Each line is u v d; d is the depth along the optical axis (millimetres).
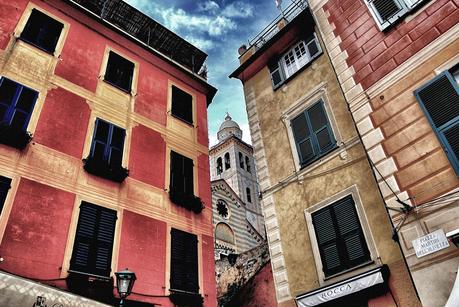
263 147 12828
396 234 7508
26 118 9992
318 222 10000
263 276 15758
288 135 12188
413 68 8664
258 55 14977
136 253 10305
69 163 10227
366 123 9023
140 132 12742
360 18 10516
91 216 9914
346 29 10742
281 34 14273
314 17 12102
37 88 10680
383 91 9016
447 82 7891
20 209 8719
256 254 17594
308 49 13344
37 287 7008
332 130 10961
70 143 10555
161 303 10039
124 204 10844
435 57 8383
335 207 9805
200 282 11469
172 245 11367
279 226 10953
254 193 45219
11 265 7977
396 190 7852
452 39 8242
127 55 14297
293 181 11242
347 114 10773
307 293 8977
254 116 13891
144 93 13867
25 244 8398
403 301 7672
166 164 12891
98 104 12000
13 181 8930
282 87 13438
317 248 9688
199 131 15227
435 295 6535
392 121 8531
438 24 8648
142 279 10039
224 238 30562
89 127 11305
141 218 11023
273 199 11539
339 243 9289
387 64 9242
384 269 8016
